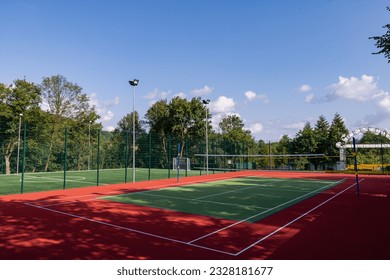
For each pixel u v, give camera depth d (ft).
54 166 125.08
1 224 27.53
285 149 159.53
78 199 43.37
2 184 66.44
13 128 125.59
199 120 177.99
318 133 154.10
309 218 30.48
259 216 31.60
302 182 71.51
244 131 237.45
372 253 19.34
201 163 117.91
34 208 35.86
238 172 111.55
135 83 68.44
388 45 38.01
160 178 83.82
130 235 23.76
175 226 26.94
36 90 140.05
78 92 166.20
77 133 162.09
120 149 143.43
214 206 37.81
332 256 18.80
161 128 185.47
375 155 156.35
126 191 53.06
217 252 19.71
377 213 32.94
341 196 46.91
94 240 22.39
